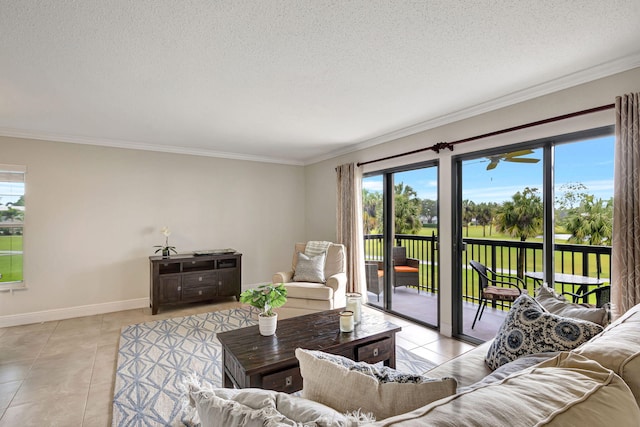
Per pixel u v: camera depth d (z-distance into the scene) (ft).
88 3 4.97
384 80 7.94
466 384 4.93
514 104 9.00
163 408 6.86
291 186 18.88
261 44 6.25
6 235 12.20
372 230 14.73
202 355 9.47
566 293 8.29
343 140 14.07
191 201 15.89
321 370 3.27
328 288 11.75
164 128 12.08
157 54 6.58
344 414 2.84
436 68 7.32
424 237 12.29
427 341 10.46
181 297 14.10
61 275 13.01
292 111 10.21
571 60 6.97
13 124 11.41
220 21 5.48
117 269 14.11
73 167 13.28
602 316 4.97
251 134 13.01
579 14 5.36
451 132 10.76
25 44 6.13
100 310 13.71
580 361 2.84
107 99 9.05
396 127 12.05
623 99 6.76
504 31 5.86
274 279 13.10
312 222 18.49
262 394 2.73
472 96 9.03
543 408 2.13
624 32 5.89
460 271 10.84
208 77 7.68
